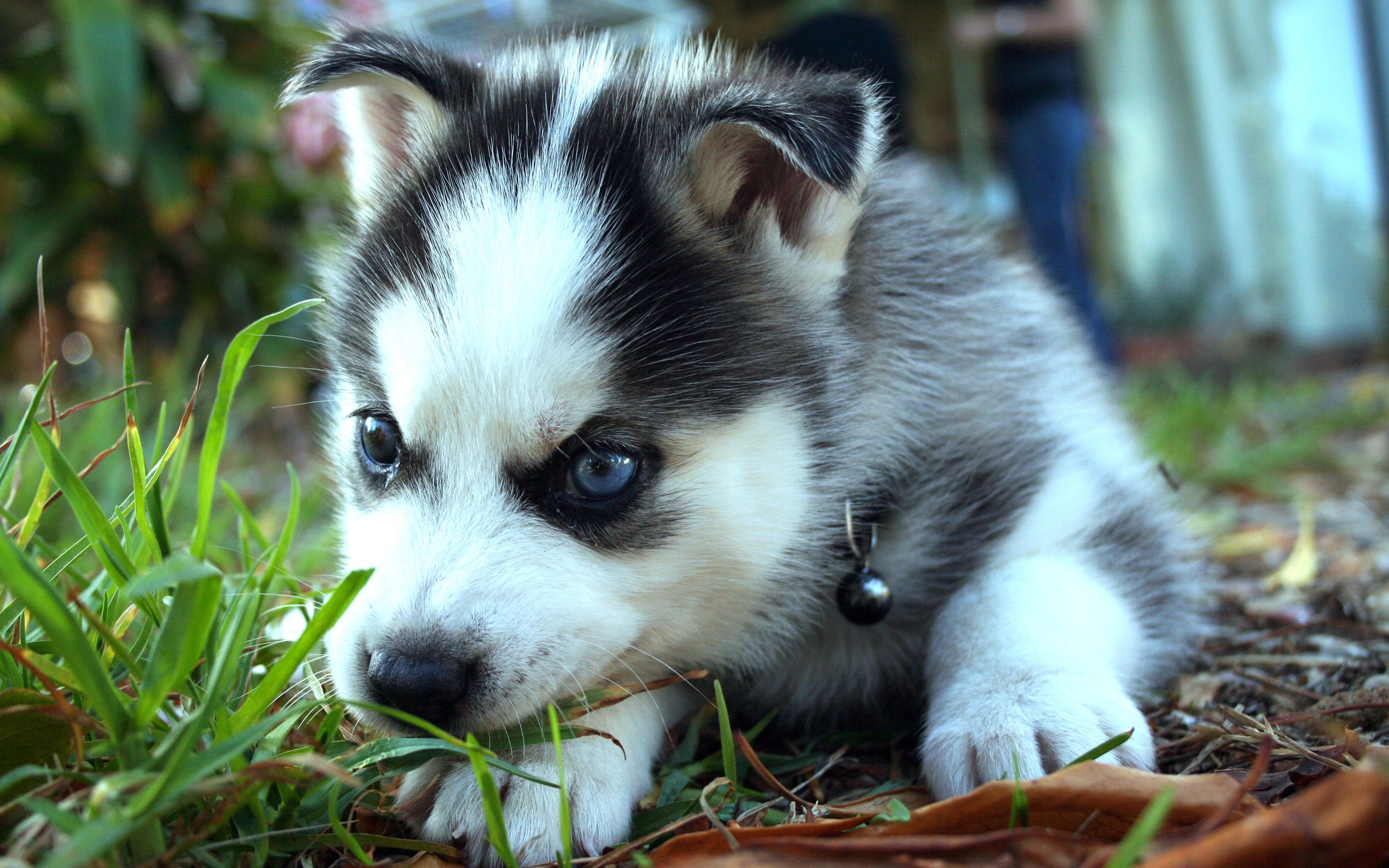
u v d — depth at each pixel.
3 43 0.94
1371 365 1.35
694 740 0.35
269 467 0.68
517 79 0.38
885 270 0.38
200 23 0.90
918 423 0.38
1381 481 0.66
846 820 0.30
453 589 0.31
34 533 0.33
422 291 0.33
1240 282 1.49
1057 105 0.90
